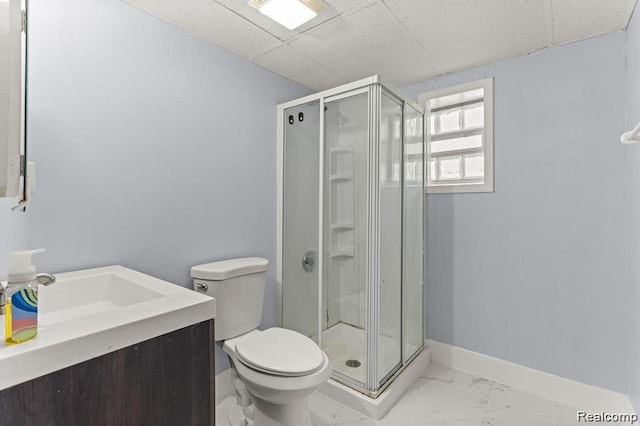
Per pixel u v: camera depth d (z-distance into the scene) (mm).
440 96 2266
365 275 1781
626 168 1645
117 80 1435
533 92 1916
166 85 1613
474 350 2131
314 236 2035
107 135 1402
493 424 1613
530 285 1934
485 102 2074
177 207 1663
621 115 1665
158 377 812
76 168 1313
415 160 2176
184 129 1689
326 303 1977
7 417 590
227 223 1905
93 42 1359
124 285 1204
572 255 1805
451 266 2223
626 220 1646
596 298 1734
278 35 1738
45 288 1125
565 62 1817
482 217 2098
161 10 1518
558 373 1839
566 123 1815
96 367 704
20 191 718
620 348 1667
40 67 1215
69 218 1296
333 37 1764
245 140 2006
